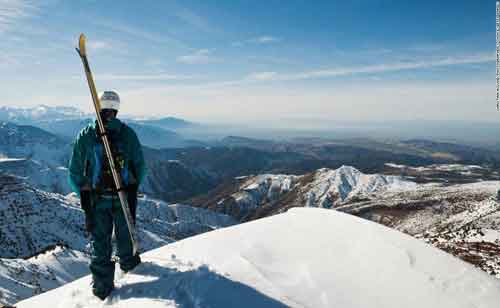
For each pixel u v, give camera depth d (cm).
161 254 523
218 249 518
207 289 379
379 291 405
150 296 382
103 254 413
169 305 352
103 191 421
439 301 384
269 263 470
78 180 420
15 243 6234
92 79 416
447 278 424
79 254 3334
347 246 505
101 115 423
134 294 394
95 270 407
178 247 548
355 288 413
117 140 423
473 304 379
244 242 537
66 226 7600
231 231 600
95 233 417
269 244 527
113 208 429
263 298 377
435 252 480
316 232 557
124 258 452
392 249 487
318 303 384
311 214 639
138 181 443
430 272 435
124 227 442
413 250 483
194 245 548
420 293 399
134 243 422
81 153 422
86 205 416
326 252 494
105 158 423
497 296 388
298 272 448
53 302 437
